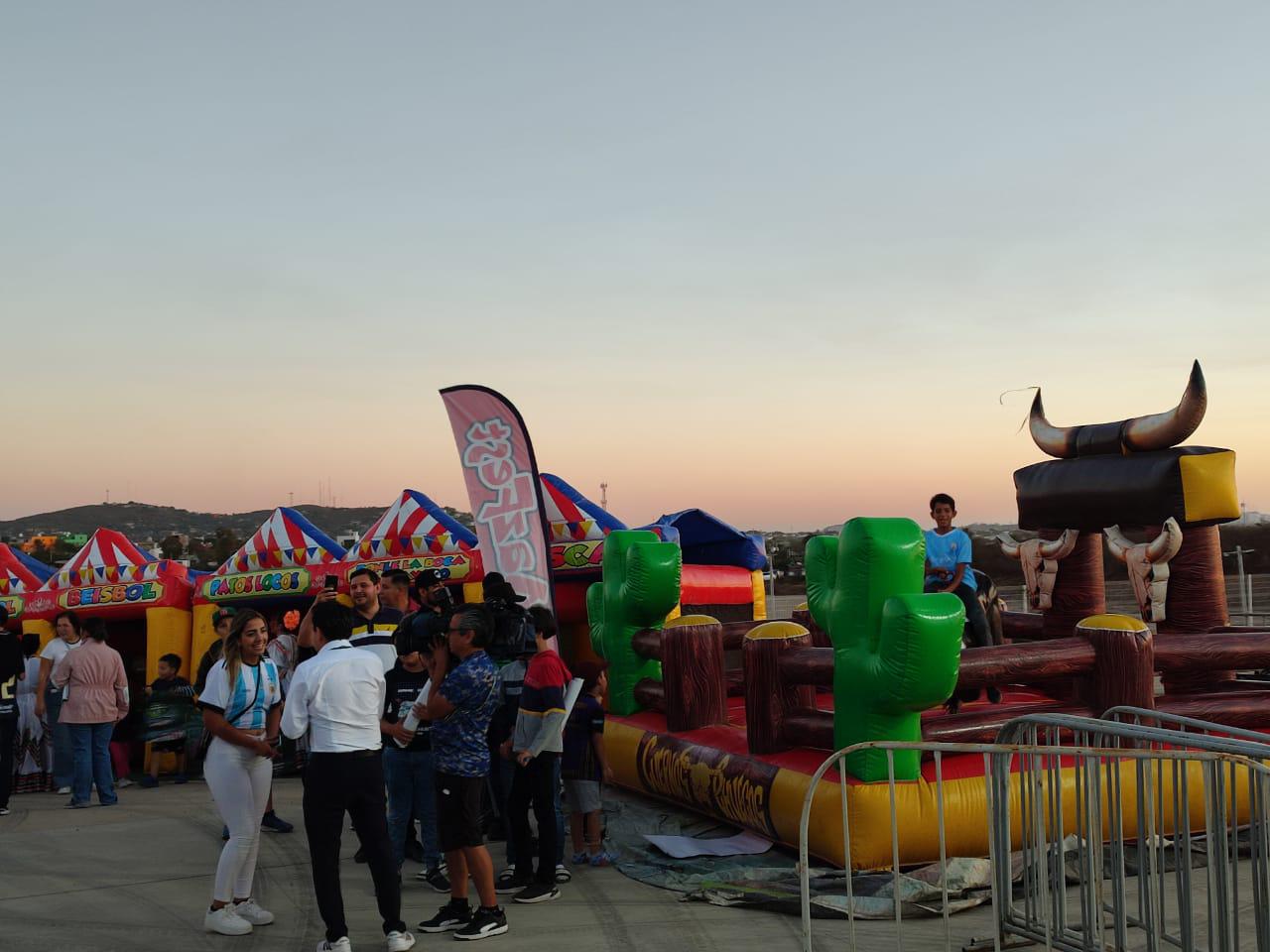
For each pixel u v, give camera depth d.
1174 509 9.16
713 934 5.89
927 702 6.38
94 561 13.63
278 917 6.46
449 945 5.79
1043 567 10.46
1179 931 5.67
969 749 5.13
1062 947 5.39
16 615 13.77
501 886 6.84
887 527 6.75
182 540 60.78
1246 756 4.88
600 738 7.50
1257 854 4.78
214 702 6.15
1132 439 9.65
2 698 10.12
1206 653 7.67
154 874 7.62
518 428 10.98
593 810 7.43
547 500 12.77
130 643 14.99
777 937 5.81
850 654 6.73
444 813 5.91
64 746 11.50
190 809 10.25
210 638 13.01
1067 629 10.33
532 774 6.73
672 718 8.92
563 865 7.17
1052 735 7.00
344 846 8.30
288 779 11.98
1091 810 5.43
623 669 10.05
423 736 6.92
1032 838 5.72
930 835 6.52
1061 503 10.14
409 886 7.10
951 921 5.97
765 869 6.88
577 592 12.80
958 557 8.98
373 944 5.85
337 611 5.74
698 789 8.27
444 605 7.46
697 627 8.94
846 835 5.17
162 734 11.89
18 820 9.78
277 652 11.90
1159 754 4.84
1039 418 10.73
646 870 7.22
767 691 7.67
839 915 6.08
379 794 5.71
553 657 6.67
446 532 12.45
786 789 7.08
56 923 6.40
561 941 5.82
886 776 6.58
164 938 6.08
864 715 6.61
